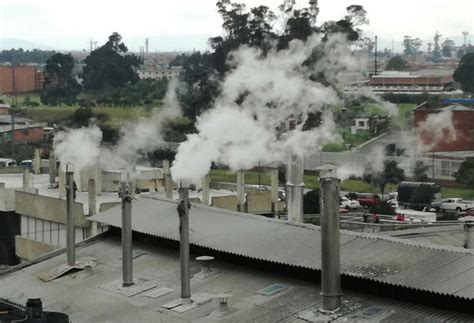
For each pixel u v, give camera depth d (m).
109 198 85.94
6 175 106.94
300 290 40.81
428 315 35.50
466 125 122.25
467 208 106.94
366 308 37.28
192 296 42.81
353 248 41.06
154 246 52.06
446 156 119.25
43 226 79.25
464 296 33.94
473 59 191.88
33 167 108.38
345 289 39.50
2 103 199.62
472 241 52.12
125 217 46.16
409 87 170.00
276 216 82.44
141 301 44.00
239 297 41.62
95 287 47.50
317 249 42.25
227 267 45.66
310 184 103.44
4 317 42.72
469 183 115.38
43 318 40.88
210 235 47.53
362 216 90.38
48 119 179.75
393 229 70.81
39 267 53.25
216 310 40.34
